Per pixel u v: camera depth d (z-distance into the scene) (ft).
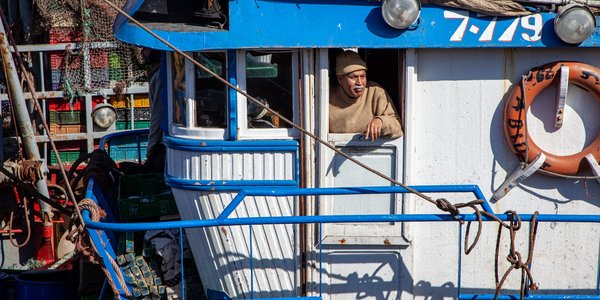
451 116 47.06
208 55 46.50
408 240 47.19
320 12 45.09
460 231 44.68
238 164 46.75
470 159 47.42
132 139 90.99
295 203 47.16
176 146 47.57
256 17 45.06
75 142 91.09
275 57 46.14
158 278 49.34
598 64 47.01
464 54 46.57
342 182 46.98
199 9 48.60
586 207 48.01
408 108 46.21
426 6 45.42
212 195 47.09
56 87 90.94
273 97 46.60
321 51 45.57
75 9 88.94
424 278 48.16
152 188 57.36
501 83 46.85
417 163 47.39
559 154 47.55
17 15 96.89
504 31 45.70
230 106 46.19
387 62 49.24
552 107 47.14
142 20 48.37
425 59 46.52
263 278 47.96
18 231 79.10
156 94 60.70
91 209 46.44
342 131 46.75
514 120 46.39
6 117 92.89
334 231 47.39
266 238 47.52
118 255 50.19
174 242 49.65
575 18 44.75
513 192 47.70
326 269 47.73
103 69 90.74
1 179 75.72
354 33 45.16
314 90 46.06
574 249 48.44
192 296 50.78
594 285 48.67
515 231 44.19
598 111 47.19
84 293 56.39
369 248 47.50
